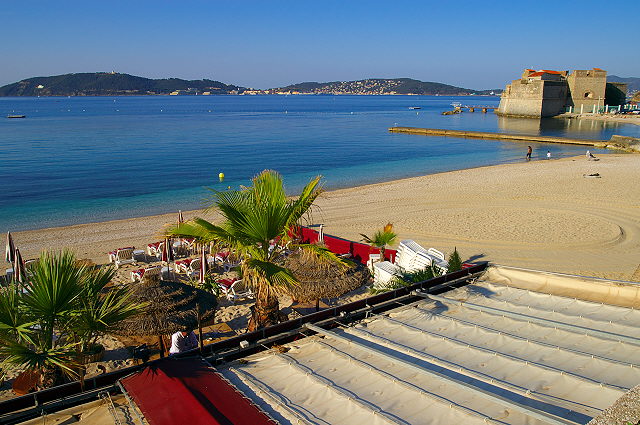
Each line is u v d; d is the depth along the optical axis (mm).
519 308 8070
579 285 8828
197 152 60312
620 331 7086
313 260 11727
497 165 45750
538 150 60188
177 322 9508
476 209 26766
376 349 6566
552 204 27375
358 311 7793
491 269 9891
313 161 52719
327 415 5137
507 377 5734
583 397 5285
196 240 9250
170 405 5102
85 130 92938
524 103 118688
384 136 82938
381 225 23984
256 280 9297
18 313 6598
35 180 40531
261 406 5367
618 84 124188
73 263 7188
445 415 5027
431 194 31641
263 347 6758
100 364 10711
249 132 90562
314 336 7062
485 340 6844
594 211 25500
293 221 9336
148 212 29750
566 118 114000
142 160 53000
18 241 22719
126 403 5441
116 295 7609
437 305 8258
